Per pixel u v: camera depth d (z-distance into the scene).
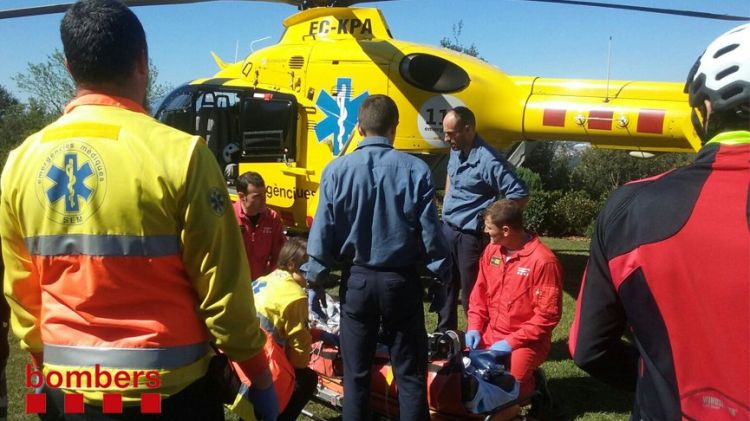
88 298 1.52
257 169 7.21
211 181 1.56
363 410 2.97
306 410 3.82
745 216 1.18
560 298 3.59
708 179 1.25
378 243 2.88
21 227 1.62
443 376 3.21
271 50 7.63
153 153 1.52
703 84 1.32
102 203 1.51
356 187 2.89
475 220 4.44
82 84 1.63
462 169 4.54
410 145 7.03
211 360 1.70
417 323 2.96
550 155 14.97
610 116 6.53
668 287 1.24
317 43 7.43
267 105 7.18
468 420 3.22
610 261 1.34
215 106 7.40
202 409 1.64
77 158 1.54
